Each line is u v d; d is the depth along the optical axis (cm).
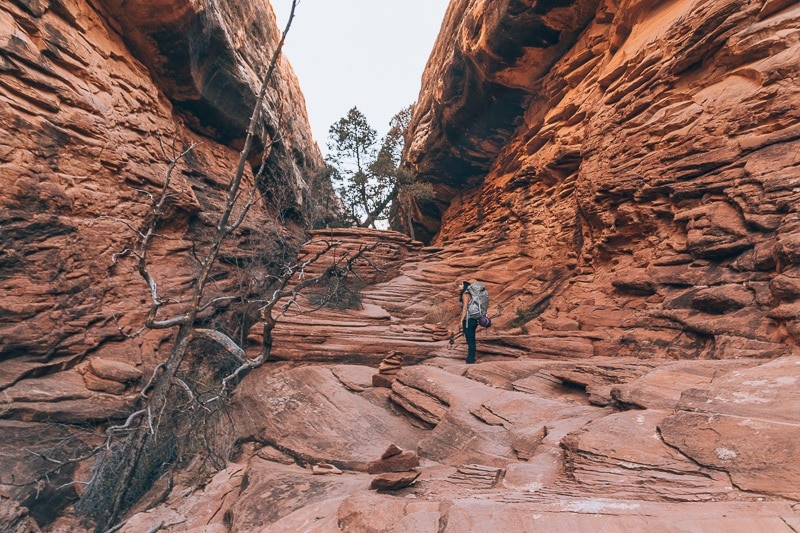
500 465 439
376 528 272
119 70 1297
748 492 252
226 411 759
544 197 1527
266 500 443
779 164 626
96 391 921
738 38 744
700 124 781
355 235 1811
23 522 635
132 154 1279
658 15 1040
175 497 604
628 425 358
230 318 1443
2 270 903
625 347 785
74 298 1026
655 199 878
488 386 654
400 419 682
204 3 1424
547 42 1532
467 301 878
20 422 782
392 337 1098
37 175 979
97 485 670
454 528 249
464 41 1798
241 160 667
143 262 626
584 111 1323
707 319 641
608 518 238
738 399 328
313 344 1055
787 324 507
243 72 1800
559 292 1211
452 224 2509
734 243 655
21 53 949
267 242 1842
